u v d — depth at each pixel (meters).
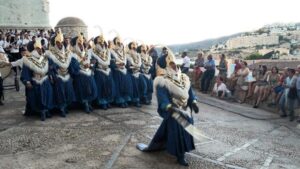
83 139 6.84
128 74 9.56
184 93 5.77
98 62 9.04
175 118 5.75
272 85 11.01
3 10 22.14
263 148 6.99
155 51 10.63
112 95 9.27
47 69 8.09
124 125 7.82
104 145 6.55
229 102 11.98
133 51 9.71
